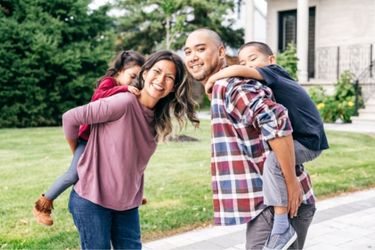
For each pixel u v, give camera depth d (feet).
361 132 40.45
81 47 54.95
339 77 55.57
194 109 9.64
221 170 8.48
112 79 12.12
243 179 8.34
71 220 16.42
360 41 57.00
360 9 56.80
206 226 16.37
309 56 62.28
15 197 19.29
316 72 60.80
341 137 37.42
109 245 9.31
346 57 58.08
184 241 14.80
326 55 59.88
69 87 53.72
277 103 8.34
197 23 76.64
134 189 9.31
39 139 38.17
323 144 9.06
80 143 9.69
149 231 15.49
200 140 36.06
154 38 79.71
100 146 8.98
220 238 15.06
